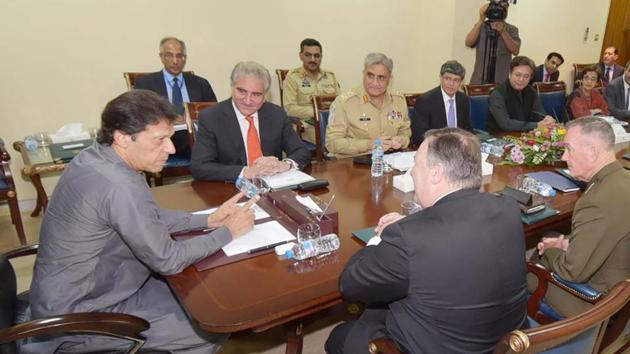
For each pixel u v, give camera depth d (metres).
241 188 1.79
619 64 6.16
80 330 1.02
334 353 1.27
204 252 1.18
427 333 0.93
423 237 0.90
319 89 4.05
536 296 1.45
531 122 3.38
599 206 1.31
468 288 0.89
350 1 4.37
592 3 5.86
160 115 1.17
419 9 4.84
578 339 0.94
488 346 0.94
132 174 1.19
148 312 1.24
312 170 2.06
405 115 2.71
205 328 0.94
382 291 0.94
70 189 1.15
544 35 5.49
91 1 3.21
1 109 3.09
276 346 1.85
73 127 3.04
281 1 3.98
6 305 1.24
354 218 1.49
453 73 2.78
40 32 3.09
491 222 0.93
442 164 0.98
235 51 3.90
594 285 1.40
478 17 4.70
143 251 1.12
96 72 3.36
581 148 1.40
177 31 3.60
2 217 3.16
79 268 1.17
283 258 1.22
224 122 2.06
